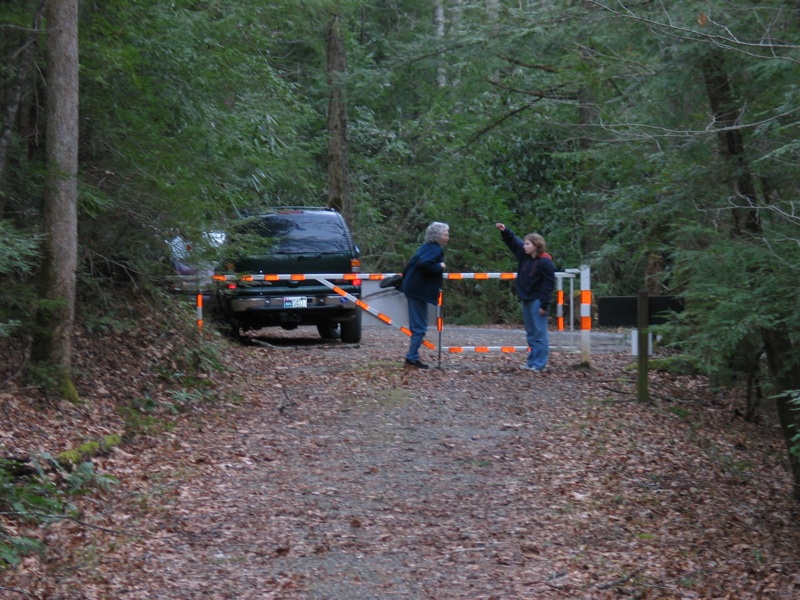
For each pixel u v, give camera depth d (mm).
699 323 8375
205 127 12992
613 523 7895
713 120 8422
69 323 9961
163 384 11500
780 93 8430
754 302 7738
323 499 8148
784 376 8672
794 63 7953
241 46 14148
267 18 15742
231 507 7863
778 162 8336
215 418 10766
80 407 9844
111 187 11531
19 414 8984
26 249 8664
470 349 14195
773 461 10617
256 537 7211
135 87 11633
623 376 13492
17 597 5867
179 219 11859
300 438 10039
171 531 7258
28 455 7855
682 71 8914
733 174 8562
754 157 8414
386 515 7801
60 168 9828
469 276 13445
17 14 10430
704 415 12055
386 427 10422
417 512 7910
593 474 9164
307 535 7281
